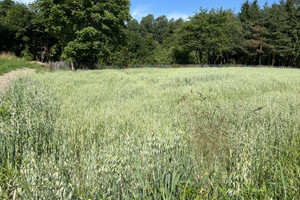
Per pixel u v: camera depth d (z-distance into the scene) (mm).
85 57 32375
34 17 41875
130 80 11344
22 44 45188
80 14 26656
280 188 1984
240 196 1791
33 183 1664
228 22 55688
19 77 8898
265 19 57219
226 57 62625
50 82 9227
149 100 5836
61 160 2199
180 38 53781
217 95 6602
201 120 3418
